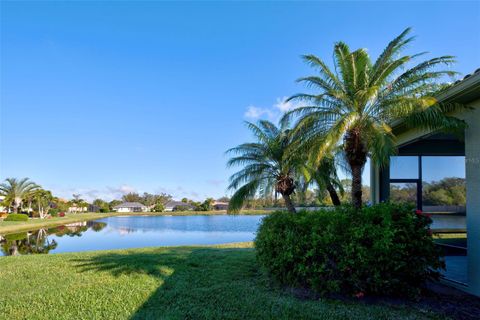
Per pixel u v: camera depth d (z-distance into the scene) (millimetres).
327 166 11109
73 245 17281
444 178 8227
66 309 4348
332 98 7109
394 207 4953
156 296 4852
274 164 11820
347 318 3848
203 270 6676
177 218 49844
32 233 24828
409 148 8078
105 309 4324
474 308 4199
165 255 8945
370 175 8875
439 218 8016
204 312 4117
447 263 6773
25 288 5457
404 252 4504
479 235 4750
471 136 5023
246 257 8398
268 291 5035
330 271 4680
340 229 4781
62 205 60219
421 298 4605
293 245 5008
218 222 39312
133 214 61156
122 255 9156
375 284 4500
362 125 6719
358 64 6750
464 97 4918
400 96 6223
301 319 3846
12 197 41969
